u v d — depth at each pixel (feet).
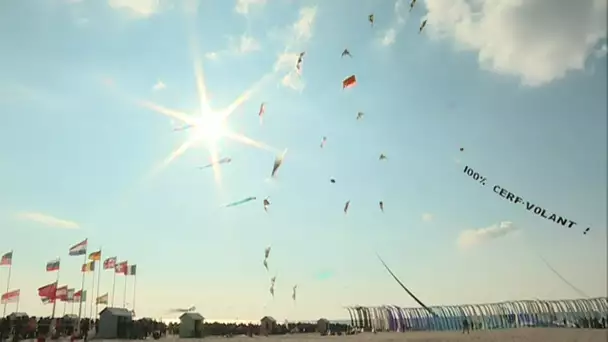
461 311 171.32
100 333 156.97
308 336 175.11
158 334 164.66
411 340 132.16
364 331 190.60
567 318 153.38
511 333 136.56
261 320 204.64
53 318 160.86
